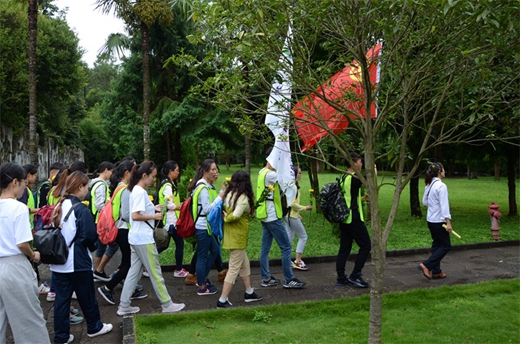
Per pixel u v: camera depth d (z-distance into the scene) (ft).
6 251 11.04
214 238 19.15
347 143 19.31
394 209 12.17
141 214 15.75
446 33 12.48
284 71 12.05
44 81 66.74
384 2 10.57
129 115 56.70
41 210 14.67
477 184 86.63
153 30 52.11
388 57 12.07
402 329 14.34
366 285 19.48
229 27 11.32
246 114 14.67
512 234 31.73
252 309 15.99
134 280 16.17
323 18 11.68
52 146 91.15
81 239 13.43
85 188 13.96
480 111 15.40
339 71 15.93
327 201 19.25
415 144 38.29
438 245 21.08
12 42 58.44
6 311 10.92
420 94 13.80
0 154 56.29
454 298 17.46
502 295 17.81
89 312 14.06
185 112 50.19
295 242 29.32
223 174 125.39
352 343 13.34
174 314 15.48
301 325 14.92
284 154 19.99
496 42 11.49
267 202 18.94
